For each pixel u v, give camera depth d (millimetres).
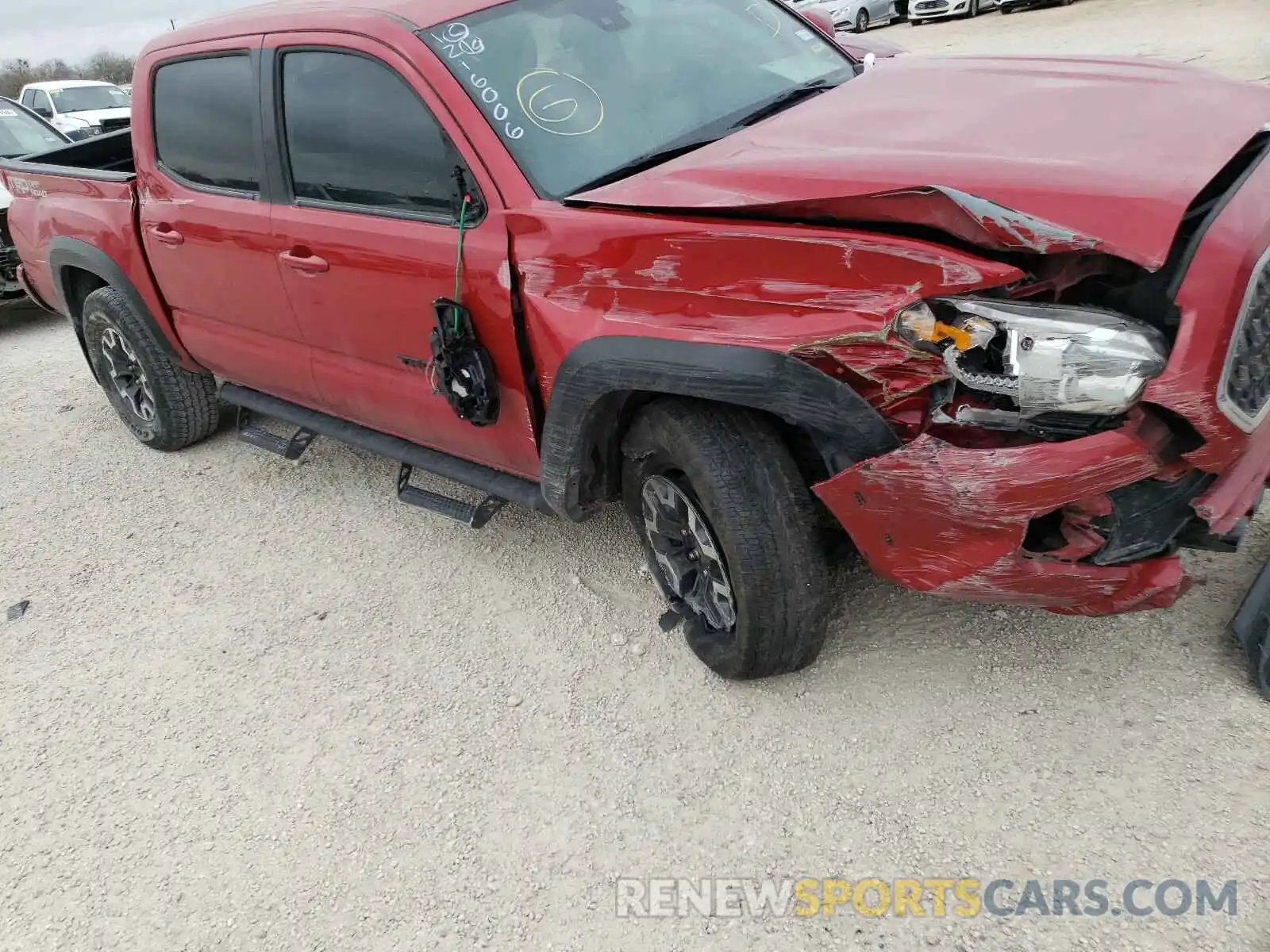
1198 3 14047
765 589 2492
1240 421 2033
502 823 2539
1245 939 1914
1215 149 2143
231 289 3863
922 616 2934
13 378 6773
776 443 2443
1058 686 2600
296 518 4289
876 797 2396
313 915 2375
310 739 2957
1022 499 2021
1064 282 2049
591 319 2514
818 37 3654
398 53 2980
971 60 3186
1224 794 2211
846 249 2125
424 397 3301
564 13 3178
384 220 3092
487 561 3711
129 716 3197
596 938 2191
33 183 4992
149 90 4082
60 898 2549
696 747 2656
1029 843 2203
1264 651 2422
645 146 2918
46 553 4328
